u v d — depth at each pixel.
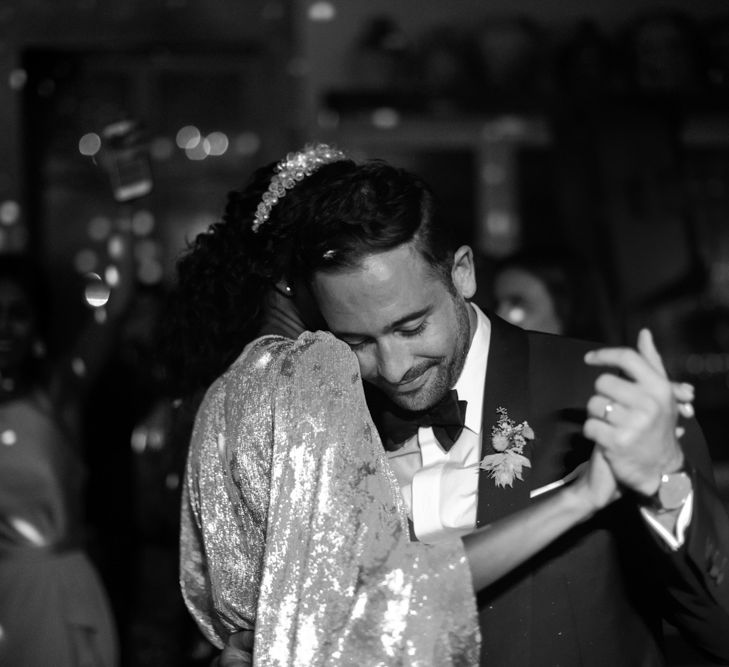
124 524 4.76
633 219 5.72
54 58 5.98
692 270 5.69
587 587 1.64
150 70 6.03
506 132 5.91
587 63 5.69
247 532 1.66
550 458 1.70
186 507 1.83
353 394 1.57
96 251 5.93
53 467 3.35
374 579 1.49
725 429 5.47
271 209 1.80
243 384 1.66
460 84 5.72
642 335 1.39
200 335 1.94
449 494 1.72
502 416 1.73
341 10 5.85
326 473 1.53
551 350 1.79
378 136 5.89
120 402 4.62
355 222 1.54
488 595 1.65
